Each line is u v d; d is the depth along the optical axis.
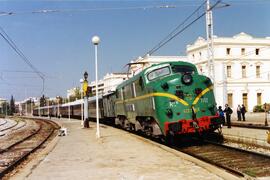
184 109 18.17
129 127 28.16
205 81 18.77
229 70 72.81
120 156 15.32
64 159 15.20
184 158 14.19
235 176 10.61
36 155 18.25
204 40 73.00
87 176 11.41
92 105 54.53
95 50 25.89
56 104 103.06
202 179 10.30
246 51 73.50
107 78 121.12
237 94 73.06
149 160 13.95
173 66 19.70
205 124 18.19
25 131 41.41
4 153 20.73
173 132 17.78
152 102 19.08
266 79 74.88
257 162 13.41
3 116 128.25
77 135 27.91
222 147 17.55
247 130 23.91
